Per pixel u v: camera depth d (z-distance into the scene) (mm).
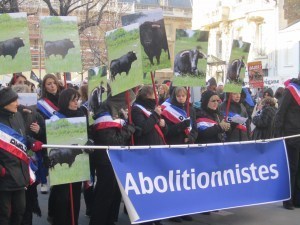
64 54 4848
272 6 35750
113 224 5621
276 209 6723
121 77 4766
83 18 23109
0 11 13625
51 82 5410
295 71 33375
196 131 5992
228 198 5477
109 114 5059
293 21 35094
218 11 42656
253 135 8188
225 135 6578
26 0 22156
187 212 5141
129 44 4785
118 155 4754
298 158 6613
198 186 5273
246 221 6094
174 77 5492
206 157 5352
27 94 4988
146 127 5211
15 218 4559
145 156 4910
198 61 5598
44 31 4766
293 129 6504
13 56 4617
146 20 5137
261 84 12164
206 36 5602
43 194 7852
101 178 5129
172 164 5086
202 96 6398
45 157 4641
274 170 5879
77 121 4668
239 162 5609
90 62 24969
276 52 35312
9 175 4289
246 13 38469
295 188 6766
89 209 6297
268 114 7621
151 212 4902
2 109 4348
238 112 6922
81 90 6926
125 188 4766
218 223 5988
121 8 27641
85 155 4707
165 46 5230
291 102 6480
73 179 4656
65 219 5070
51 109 5332
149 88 5422
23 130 4504
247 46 6465
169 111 5859
